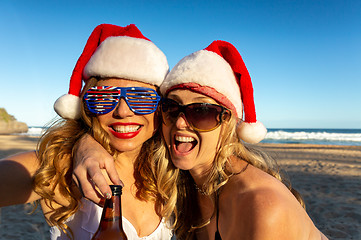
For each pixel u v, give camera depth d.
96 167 0.35
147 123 0.50
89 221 0.45
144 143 0.55
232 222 0.43
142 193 0.52
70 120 0.53
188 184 0.57
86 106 0.50
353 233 1.31
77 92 0.53
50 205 0.45
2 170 0.42
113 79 0.49
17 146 5.48
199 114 0.46
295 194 0.62
